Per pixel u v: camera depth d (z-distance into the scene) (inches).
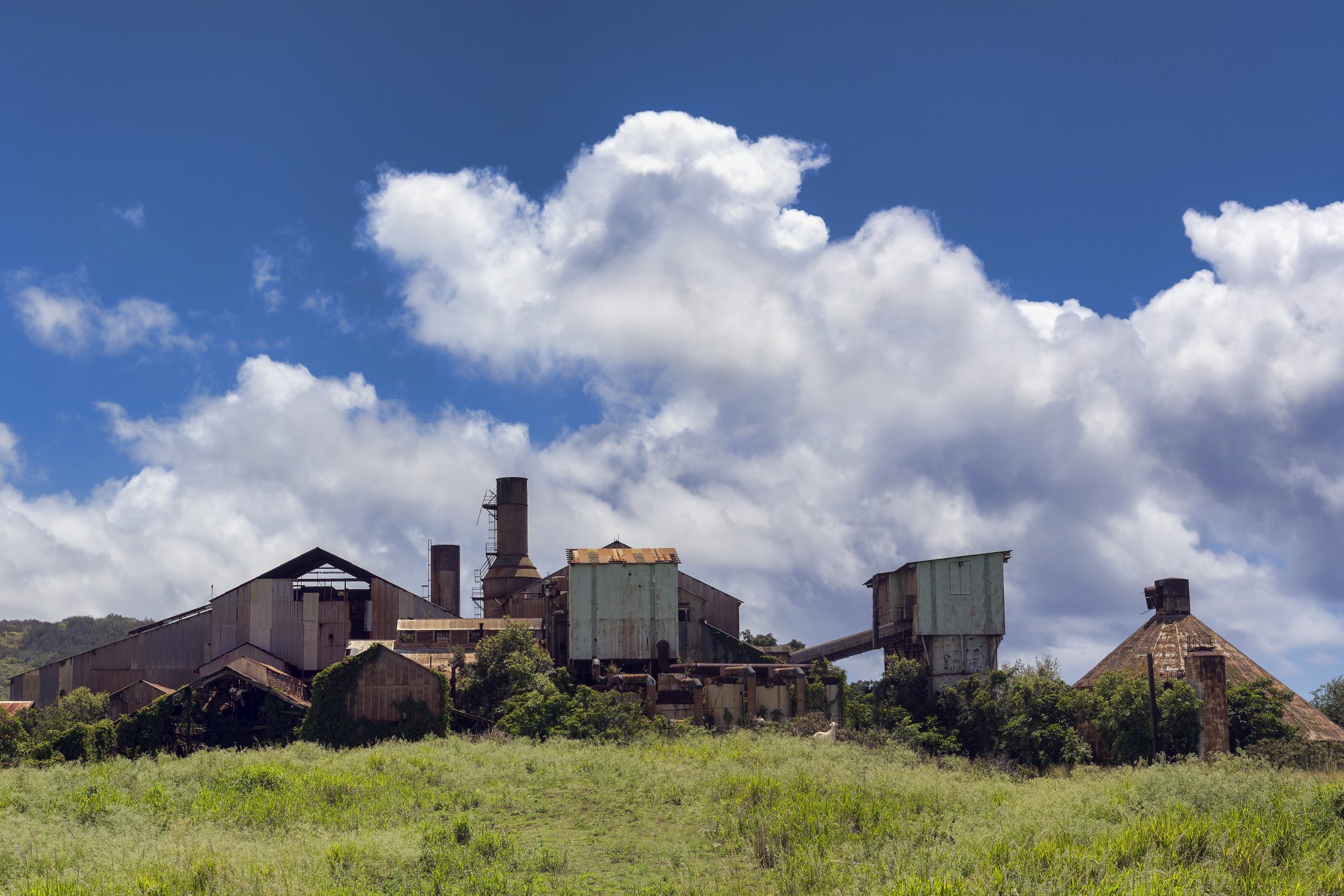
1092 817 986.7
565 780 1333.7
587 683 2844.5
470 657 2778.1
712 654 3100.4
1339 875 728.3
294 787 1267.2
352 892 809.5
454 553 4084.6
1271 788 1022.4
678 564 2908.5
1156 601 2652.6
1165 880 723.4
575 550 2962.6
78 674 3088.1
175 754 2262.6
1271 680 2263.8
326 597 3267.7
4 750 2269.9
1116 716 2145.7
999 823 957.8
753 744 1849.2
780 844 954.7
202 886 828.0
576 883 865.5
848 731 2353.6
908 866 819.4
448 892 816.3
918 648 2883.9
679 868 904.9
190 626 3152.1
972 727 2447.1
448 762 1481.3
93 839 991.6
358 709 2316.7
